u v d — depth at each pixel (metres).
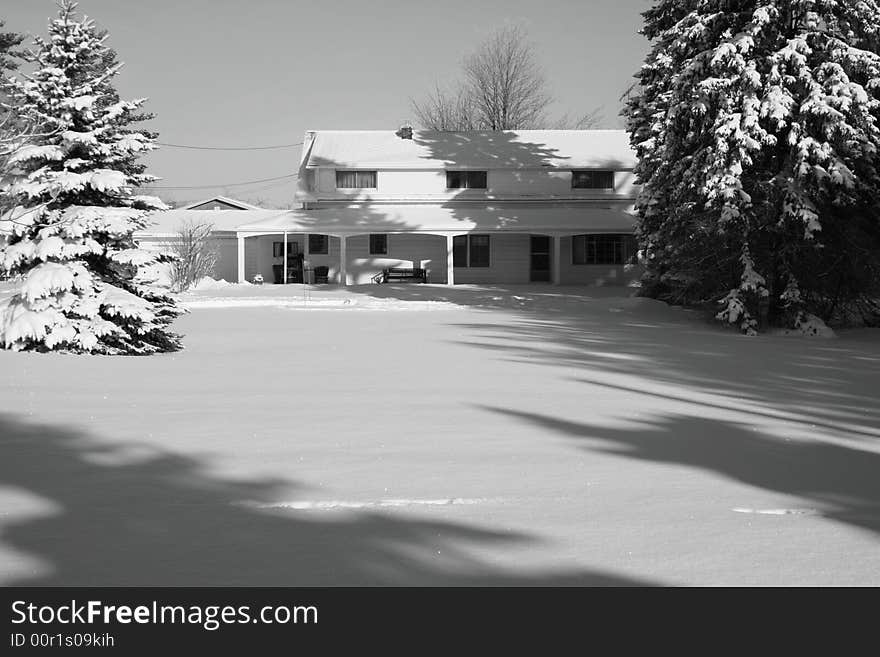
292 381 13.41
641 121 38.59
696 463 8.00
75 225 16.69
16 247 16.89
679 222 28.52
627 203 51.72
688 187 27.30
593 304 34.66
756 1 26.11
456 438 9.03
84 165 17.62
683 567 5.16
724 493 6.89
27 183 16.91
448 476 7.36
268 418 10.10
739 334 25.28
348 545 5.50
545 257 50.03
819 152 24.36
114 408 10.70
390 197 51.34
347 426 9.65
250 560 5.23
